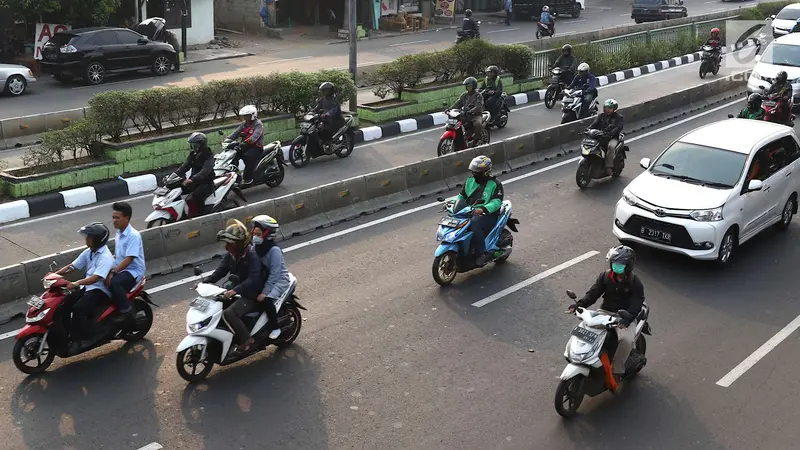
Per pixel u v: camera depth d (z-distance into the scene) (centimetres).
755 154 1219
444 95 2216
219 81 1739
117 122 1564
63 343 824
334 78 1900
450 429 744
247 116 1435
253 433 731
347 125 1739
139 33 2755
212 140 1694
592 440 732
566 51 2345
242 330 816
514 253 1202
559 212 1402
